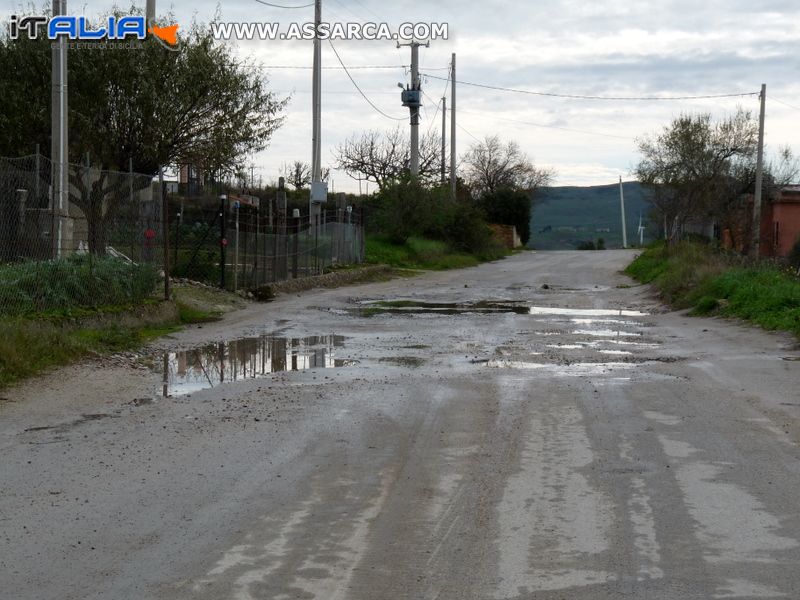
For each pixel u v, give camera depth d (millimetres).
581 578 4602
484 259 50062
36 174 15508
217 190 33312
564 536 5238
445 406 9164
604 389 10125
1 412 8797
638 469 6691
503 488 6223
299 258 28625
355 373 11383
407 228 46000
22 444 7523
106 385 10328
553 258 52531
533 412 8836
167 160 25078
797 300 16922
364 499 5984
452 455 7164
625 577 4609
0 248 15016
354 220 37688
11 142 23172
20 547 5090
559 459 7004
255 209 29453
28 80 23156
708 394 9812
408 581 4578
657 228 63281
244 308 20625
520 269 40656
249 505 5859
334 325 17375
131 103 23828
